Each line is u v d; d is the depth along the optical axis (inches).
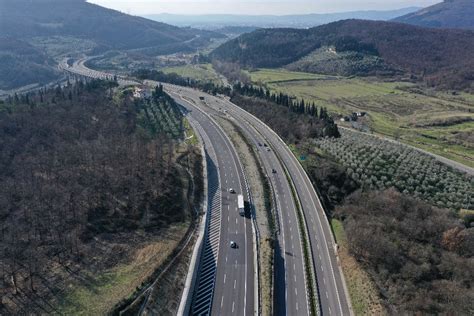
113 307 3336.6
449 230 4699.8
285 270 4087.1
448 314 3491.6
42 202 4862.2
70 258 4042.8
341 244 4628.4
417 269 4060.0
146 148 6353.3
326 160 6860.2
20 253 3993.6
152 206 5032.0
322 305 3700.8
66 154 6092.5
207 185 5723.4
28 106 7839.6
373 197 5546.3
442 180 6289.4
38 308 3348.9
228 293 3656.5
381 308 3577.8
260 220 4936.0
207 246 4379.9
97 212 4840.1
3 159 5984.3
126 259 4040.4
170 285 3686.0
